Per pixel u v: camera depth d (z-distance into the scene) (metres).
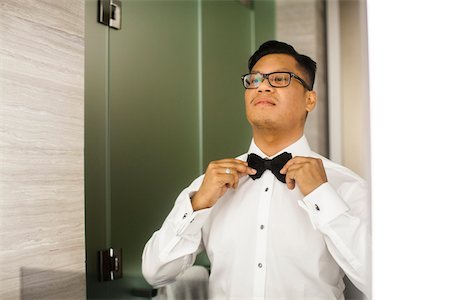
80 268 1.16
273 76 1.21
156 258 1.23
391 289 0.89
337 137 1.29
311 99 1.23
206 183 1.17
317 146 1.28
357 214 1.12
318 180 1.09
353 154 1.27
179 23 1.36
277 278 1.17
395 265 0.89
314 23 1.34
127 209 1.26
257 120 1.22
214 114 1.35
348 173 1.20
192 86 1.35
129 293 1.25
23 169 1.04
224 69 1.35
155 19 1.34
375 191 0.90
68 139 1.14
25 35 1.05
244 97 1.34
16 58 1.03
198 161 1.32
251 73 1.22
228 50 1.36
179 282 1.23
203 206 1.18
